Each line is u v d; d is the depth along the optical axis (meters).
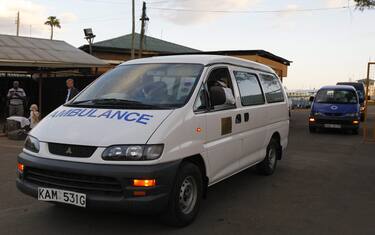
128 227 4.97
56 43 20.77
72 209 5.57
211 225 5.12
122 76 5.84
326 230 5.04
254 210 5.77
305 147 12.18
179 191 4.79
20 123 12.84
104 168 4.34
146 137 4.47
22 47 18.41
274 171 8.25
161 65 5.85
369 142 13.53
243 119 6.41
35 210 5.55
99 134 4.52
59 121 4.93
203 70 5.61
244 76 6.80
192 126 5.03
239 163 6.40
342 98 16.44
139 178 4.32
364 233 4.96
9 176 7.52
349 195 6.68
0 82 21.36
